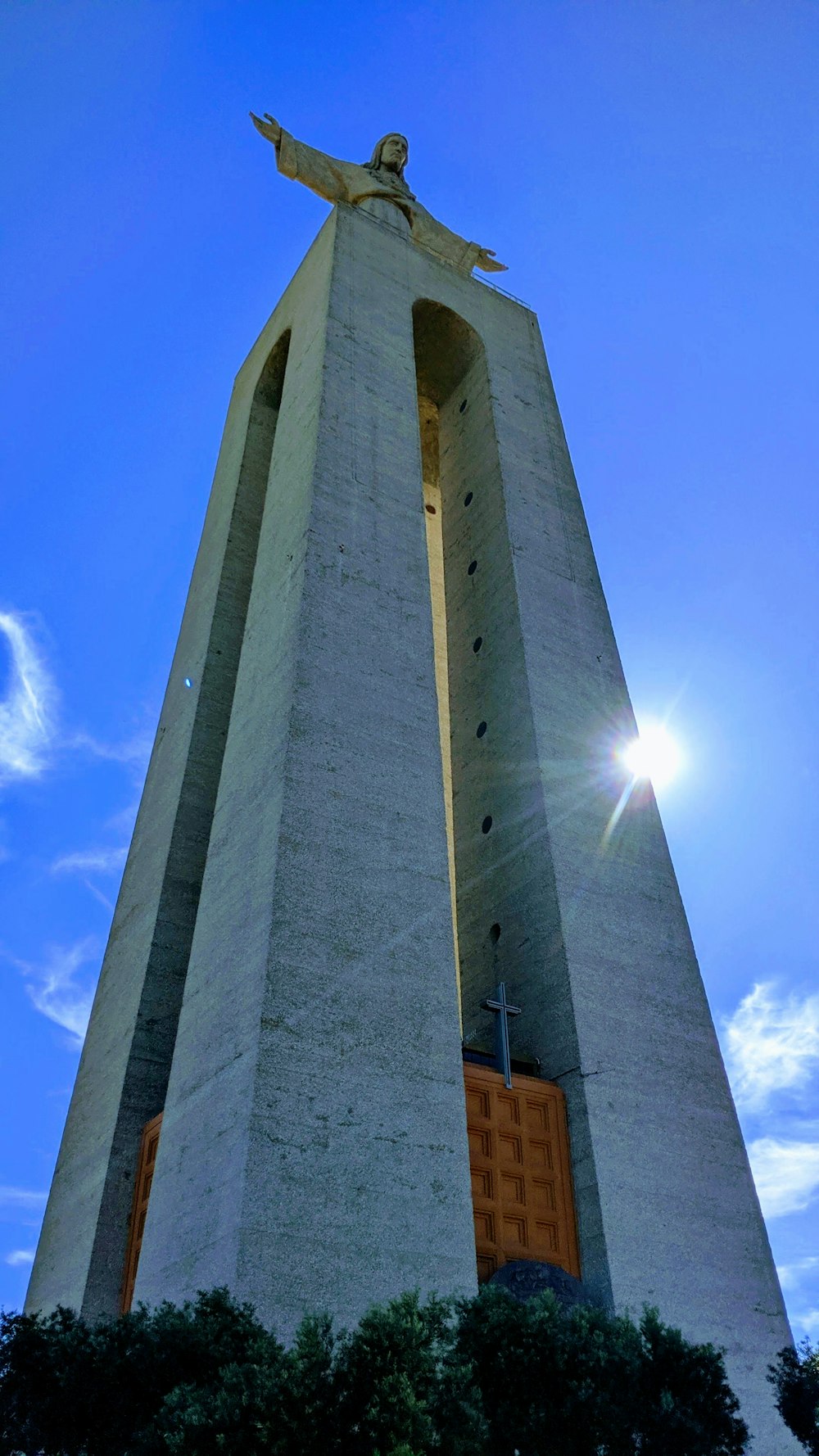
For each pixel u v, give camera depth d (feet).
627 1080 53.98
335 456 68.13
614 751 68.23
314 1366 26.96
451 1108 46.21
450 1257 42.45
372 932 48.62
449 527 85.76
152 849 69.10
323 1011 45.01
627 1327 33.17
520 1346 31.68
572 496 84.33
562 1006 55.36
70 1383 29.73
